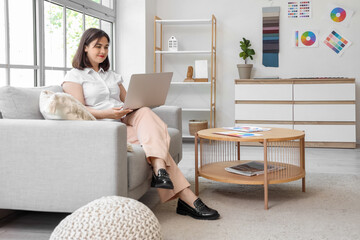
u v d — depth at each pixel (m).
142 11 4.69
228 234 1.84
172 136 2.64
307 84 4.55
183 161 3.69
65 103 1.80
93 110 2.28
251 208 2.25
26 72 2.96
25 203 1.84
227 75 5.13
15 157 1.83
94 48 2.48
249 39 5.04
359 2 4.81
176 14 5.16
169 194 2.12
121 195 1.80
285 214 2.14
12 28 2.79
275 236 1.82
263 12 4.96
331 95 4.52
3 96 1.93
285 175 2.39
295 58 4.96
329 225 1.96
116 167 1.76
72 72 2.46
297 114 4.59
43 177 1.81
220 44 5.11
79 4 3.75
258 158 3.80
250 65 4.76
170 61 5.23
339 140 4.55
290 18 4.94
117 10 4.73
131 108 2.29
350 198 2.44
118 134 1.76
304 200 2.40
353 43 4.84
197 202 2.08
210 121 4.84
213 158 3.84
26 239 1.80
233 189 2.69
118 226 1.43
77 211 1.50
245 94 4.67
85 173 1.78
